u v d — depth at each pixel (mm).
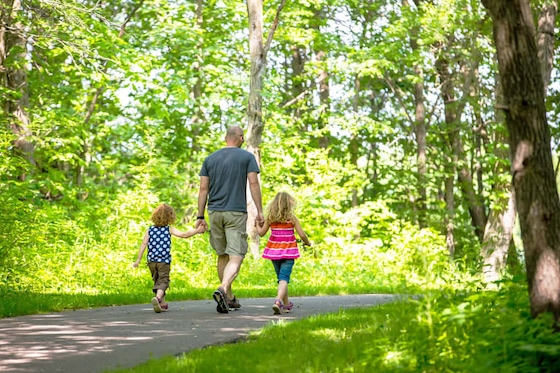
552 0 24453
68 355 6480
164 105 25422
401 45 28953
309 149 28609
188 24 27547
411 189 32594
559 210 5656
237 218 10188
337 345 6531
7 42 23172
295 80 32500
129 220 21500
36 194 20641
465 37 28562
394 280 20172
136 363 6086
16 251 14414
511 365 4914
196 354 6215
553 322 5406
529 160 5680
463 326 5668
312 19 30484
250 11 23594
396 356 5422
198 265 20484
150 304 12445
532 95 5691
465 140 32875
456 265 11031
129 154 31203
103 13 24547
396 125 32781
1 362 6117
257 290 15320
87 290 15758
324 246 24500
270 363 5672
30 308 10594
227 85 28891
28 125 22984
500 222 28328
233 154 10258
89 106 28797
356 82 31156
